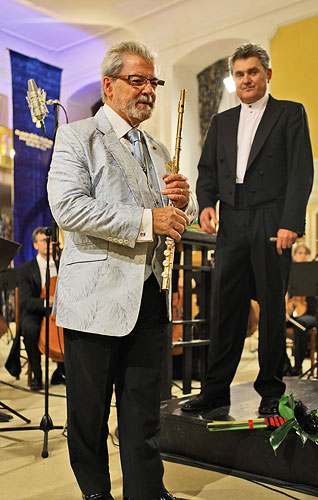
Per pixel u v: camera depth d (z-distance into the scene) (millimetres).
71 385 1788
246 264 2521
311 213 8242
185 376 3740
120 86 1794
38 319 4195
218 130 2668
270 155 2465
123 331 1675
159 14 9570
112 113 1866
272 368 2467
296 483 2172
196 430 2451
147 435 1769
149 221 1692
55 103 2818
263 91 2537
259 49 2508
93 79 10789
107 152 1811
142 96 1790
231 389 3031
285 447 2203
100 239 1756
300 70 8352
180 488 2152
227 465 2365
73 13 9805
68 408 1812
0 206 10625
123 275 1733
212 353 2566
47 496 2078
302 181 2381
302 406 2211
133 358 1799
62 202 1686
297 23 8391
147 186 1843
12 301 9461
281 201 2459
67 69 11195
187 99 10078
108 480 1817
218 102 10062
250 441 2299
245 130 2568
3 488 2154
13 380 4500
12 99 10188
